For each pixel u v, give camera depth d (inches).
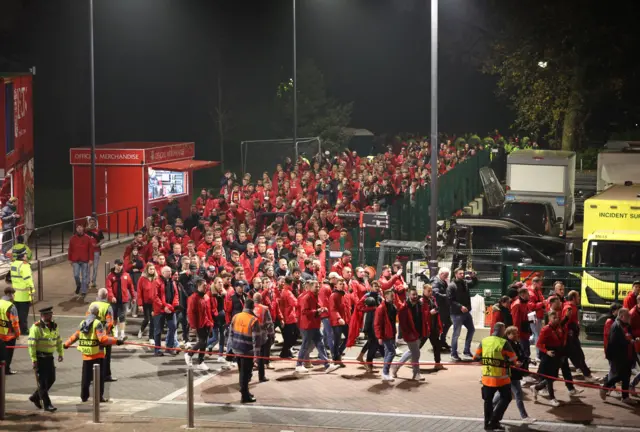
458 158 1798.7
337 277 747.4
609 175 1255.5
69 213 1827.0
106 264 1070.4
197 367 761.6
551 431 582.6
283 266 873.5
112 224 1498.5
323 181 1455.5
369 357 745.6
